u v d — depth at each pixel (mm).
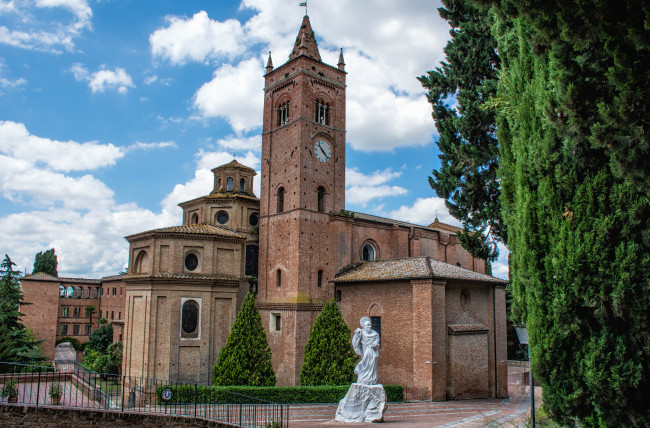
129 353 41031
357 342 27766
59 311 83562
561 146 16281
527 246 16828
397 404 34844
